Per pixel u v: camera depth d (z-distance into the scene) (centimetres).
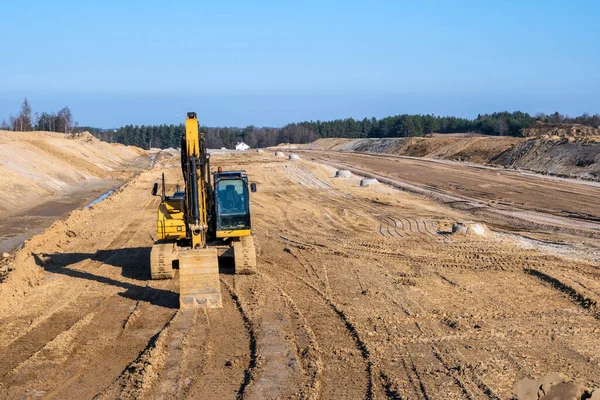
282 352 1065
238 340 1142
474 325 1231
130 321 1243
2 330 1214
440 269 1734
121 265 1809
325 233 2361
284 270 1722
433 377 966
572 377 970
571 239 2261
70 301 1421
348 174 4809
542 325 1239
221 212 1602
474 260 1845
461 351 1086
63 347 1105
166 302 1411
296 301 1402
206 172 1741
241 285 1541
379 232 2378
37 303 1407
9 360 1051
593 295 1435
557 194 3506
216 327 1220
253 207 3134
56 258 1922
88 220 2720
